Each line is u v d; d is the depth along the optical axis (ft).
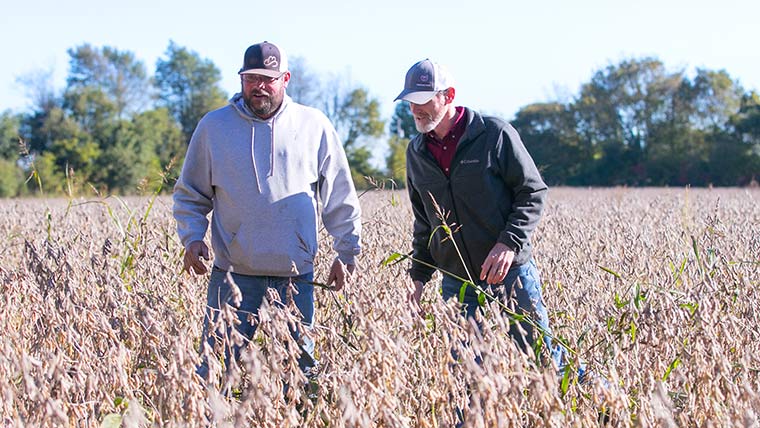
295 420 11.60
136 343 14.28
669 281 19.99
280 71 16.90
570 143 261.44
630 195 61.05
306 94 248.93
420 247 18.85
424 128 16.89
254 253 17.19
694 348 13.11
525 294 17.44
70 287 14.46
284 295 17.42
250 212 17.15
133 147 215.31
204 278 21.40
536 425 11.80
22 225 33.91
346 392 11.30
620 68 259.80
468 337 12.67
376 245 22.53
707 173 236.43
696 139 251.39
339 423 11.90
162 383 11.79
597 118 258.16
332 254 22.44
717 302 14.74
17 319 16.29
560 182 260.01
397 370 12.00
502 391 11.13
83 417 11.73
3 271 15.96
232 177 17.20
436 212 17.81
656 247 26.05
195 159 17.63
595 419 12.73
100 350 13.73
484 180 17.12
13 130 218.18
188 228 17.60
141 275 19.80
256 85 16.89
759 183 208.03
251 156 17.17
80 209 38.81
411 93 16.53
